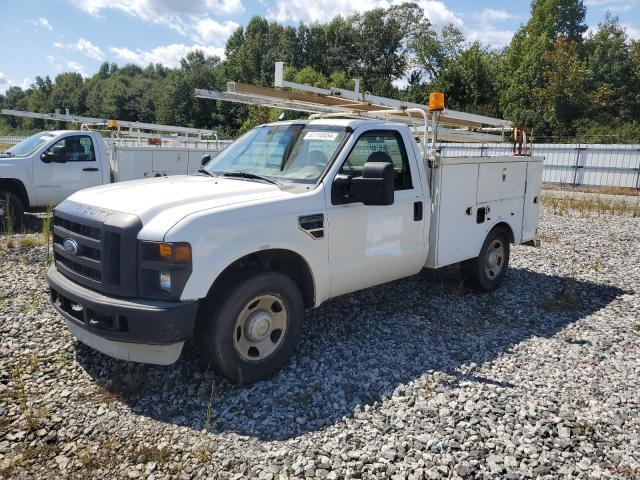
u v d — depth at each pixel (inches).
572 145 918.4
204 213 144.6
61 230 161.2
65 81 4192.9
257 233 153.3
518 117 1784.0
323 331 200.8
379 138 195.8
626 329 212.4
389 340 194.5
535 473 119.4
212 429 135.3
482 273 249.0
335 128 189.3
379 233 190.9
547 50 1920.5
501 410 145.4
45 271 266.8
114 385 155.6
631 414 146.0
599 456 126.6
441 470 119.3
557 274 296.4
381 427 136.6
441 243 219.6
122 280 141.6
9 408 141.6
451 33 2544.3
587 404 151.0
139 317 136.6
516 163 259.6
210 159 230.1
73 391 151.8
